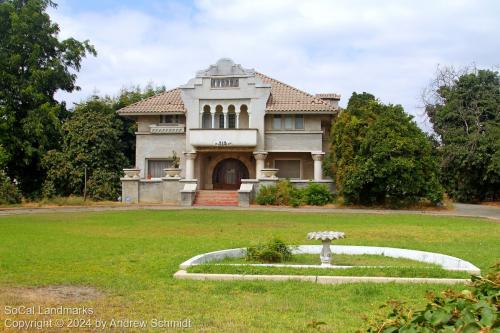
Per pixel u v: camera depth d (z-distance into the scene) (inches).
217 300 341.7
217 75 1604.3
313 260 518.3
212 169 1668.3
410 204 1368.1
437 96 1863.9
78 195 1624.0
